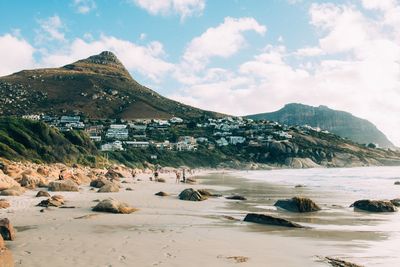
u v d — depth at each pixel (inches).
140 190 1898.4
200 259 541.3
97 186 1966.0
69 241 647.1
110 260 522.9
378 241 695.7
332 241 693.3
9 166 2165.4
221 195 1663.4
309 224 904.3
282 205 1197.1
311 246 648.4
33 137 5152.6
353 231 804.6
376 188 2330.2
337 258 569.6
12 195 1369.3
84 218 898.1
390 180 3489.2
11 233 657.0
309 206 1157.1
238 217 997.8
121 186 2145.7
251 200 1481.3
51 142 5300.2
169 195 1584.6
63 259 524.4
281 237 724.7
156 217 954.7
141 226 816.9
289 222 856.9
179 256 556.1
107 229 772.6
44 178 2001.7
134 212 1048.8
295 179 3752.5
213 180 3590.1
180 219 930.1
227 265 514.9
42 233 718.5
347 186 2549.2
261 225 857.5
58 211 1010.7
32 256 539.2
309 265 524.4
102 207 1021.8
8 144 4712.1
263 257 563.8
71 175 2236.7
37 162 4717.0
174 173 5777.6
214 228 811.4
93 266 491.5
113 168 4429.1
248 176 4707.2
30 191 1569.9
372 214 1091.3
